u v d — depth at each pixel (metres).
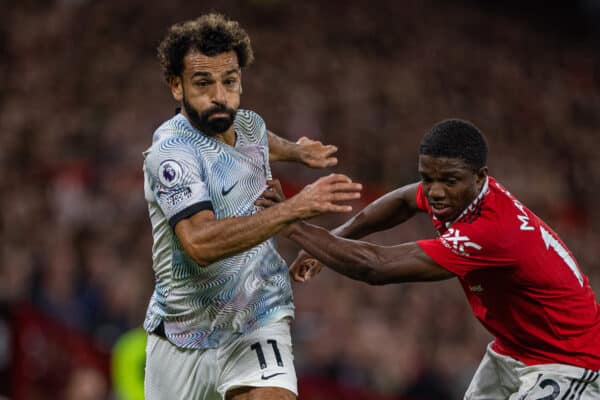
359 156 59.41
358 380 34.44
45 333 28.19
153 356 15.74
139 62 62.75
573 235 55.72
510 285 15.32
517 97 87.19
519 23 104.94
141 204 41.09
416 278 15.19
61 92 56.22
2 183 40.72
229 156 14.82
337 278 39.47
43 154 46.72
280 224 13.43
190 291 15.04
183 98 14.48
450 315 41.31
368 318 37.72
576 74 99.19
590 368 15.47
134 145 48.78
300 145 16.73
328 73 72.25
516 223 15.09
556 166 74.12
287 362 15.07
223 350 15.20
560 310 15.34
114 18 67.19
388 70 78.69
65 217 39.12
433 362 36.66
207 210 14.08
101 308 32.56
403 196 17.09
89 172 42.09
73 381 27.42
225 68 14.21
